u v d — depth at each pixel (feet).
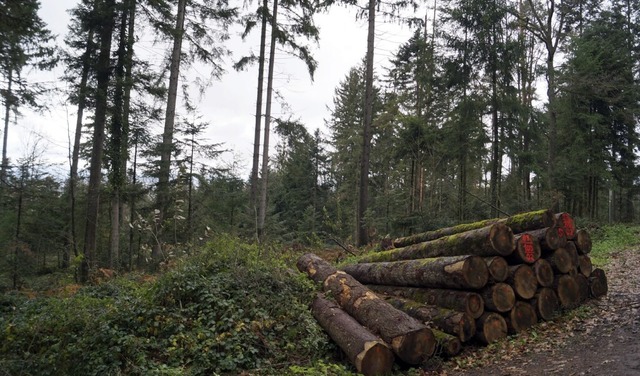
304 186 122.93
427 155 73.00
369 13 56.44
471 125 67.56
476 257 20.61
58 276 42.06
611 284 27.32
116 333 19.53
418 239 34.42
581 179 79.56
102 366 17.94
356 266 31.91
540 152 74.95
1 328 22.22
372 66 56.85
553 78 73.26
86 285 35.99
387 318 19.24
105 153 51.26
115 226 54.13
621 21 91.40
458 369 18.02
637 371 14.35
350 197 109.09
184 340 19.07
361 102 111.75
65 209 64.13
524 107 65.62
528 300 21.52
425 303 22.95
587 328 19.86
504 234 21.27
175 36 52.21
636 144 82.79
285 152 103.71
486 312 20.61
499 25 65.46
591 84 71.61
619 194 96.53
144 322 20.67
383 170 97.19
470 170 78.54
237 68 61.41
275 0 61.57
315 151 127.24
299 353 19.76
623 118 78.69
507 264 21.30
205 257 25.94
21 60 43.04
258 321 20.48
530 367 16.72
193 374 17.28
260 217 57.57
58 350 19.88
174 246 32.65
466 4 63.98
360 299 21.62
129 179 65.77
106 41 49.21
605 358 16.11
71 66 49.24
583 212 86.89
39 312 24.63
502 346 19.49
